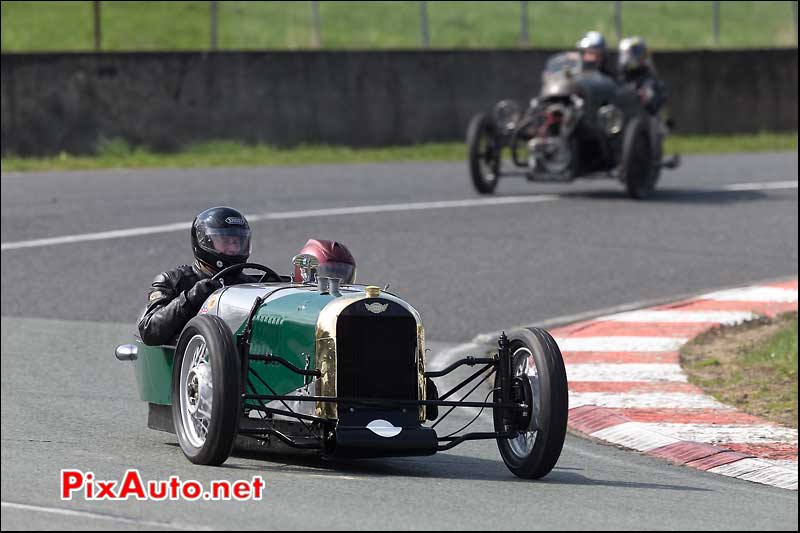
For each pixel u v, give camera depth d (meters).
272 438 23.25
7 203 60.56
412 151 86.38
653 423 28.56
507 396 22.91
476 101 91.75
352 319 22.48
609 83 63.41
